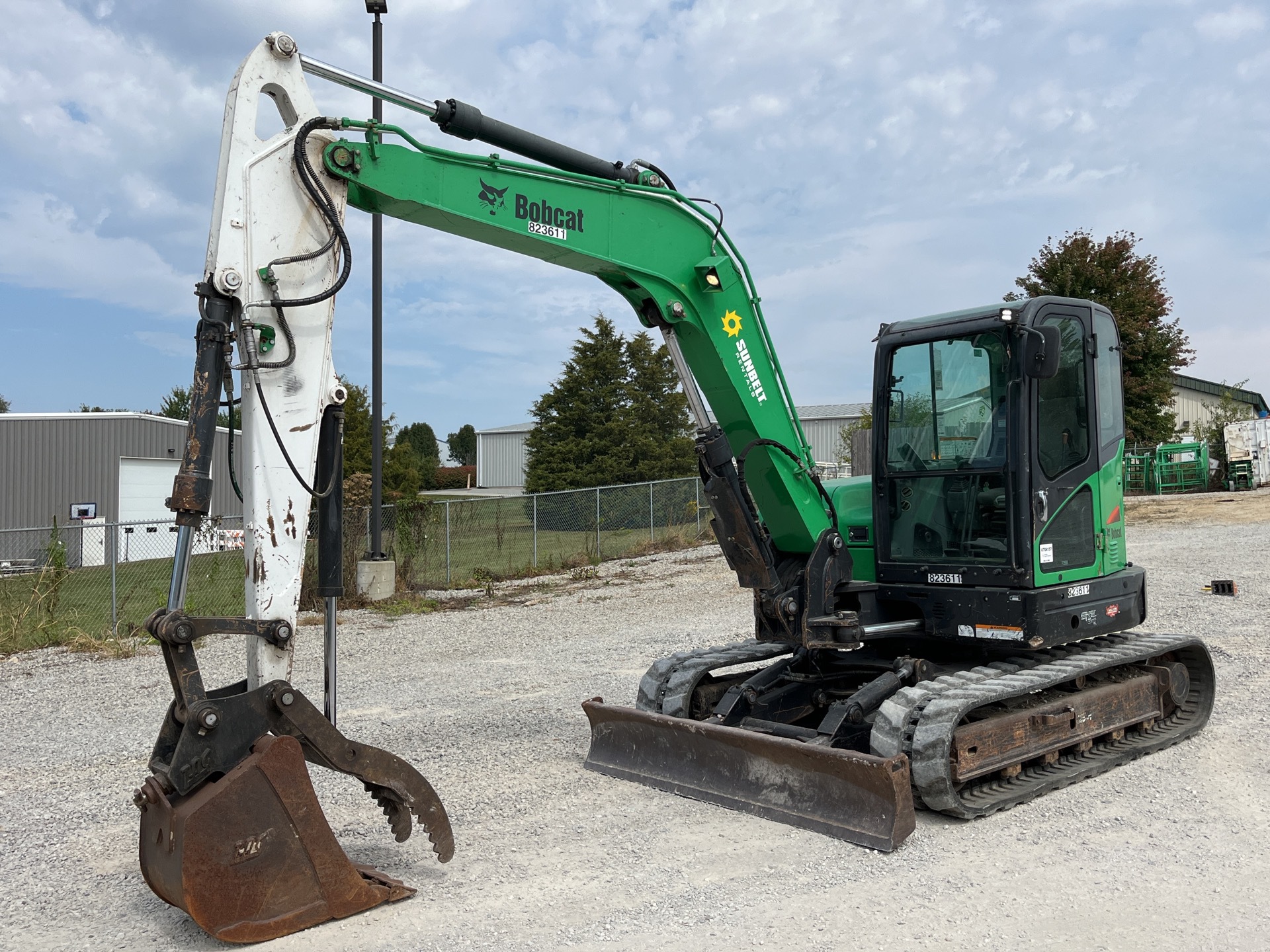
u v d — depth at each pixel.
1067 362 6.40
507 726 7.70
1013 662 6.25
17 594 13.38
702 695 6.91
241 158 4.33
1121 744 6.63
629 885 4.54
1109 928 4.01
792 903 4.30
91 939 4.13
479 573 18.30
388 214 5.01
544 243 5.36
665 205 5.84
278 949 3.92
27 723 8.40
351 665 10.64
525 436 65.06
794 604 6.23
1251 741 6.84
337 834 5.34
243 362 4.25
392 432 37.31
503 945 3.94
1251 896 4.29
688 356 6.13
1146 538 20.02
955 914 4.16
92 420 27.83
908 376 6.52
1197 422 38.56
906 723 5.46
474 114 5.03
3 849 5.29
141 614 13.82
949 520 6.30
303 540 4.44
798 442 6.36
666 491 23.75
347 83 4.67
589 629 12.75
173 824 3.83
